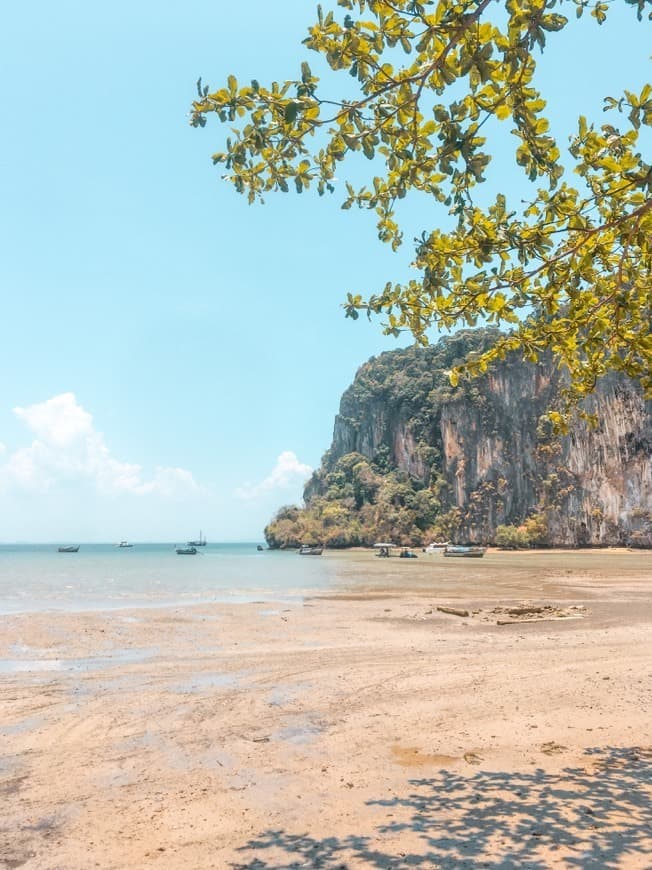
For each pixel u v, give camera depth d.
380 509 172.25
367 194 5.78
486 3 3.98
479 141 4.47
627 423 138.12
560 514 143.12
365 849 4.95
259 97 4.79
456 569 63.97
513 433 158.50
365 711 9.55
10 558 125.44
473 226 5.69
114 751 7.79
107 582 45.41
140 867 4.78
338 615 23.05
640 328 7.16
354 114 4.87
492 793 6.09
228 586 40.22
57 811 5.93
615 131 5.64
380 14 4.34
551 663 12.99
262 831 5.38
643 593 32.91
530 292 6.52
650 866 4.47
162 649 15.60
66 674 12.59
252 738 8.27
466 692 10.59
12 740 8.27
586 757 7.13
